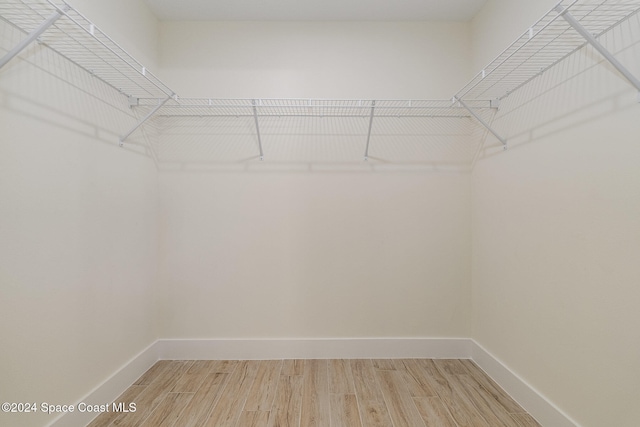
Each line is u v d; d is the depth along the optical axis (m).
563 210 1.49
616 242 1.23
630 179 1.18
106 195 1.77
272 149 2.39
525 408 1.73
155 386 1.97
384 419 1.65
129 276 2.00
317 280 2.40
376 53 2.40
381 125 2.41
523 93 1.80
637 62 1.15
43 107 1.35
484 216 2.21
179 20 2.37
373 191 2.40
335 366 2.25
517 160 1.84
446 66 2.41
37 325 1.32
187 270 2.37
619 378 1.22
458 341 2.39
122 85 1.92
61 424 1.43
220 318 2.38
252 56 2.38
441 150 2.41
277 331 2.38
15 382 1.22
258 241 2.38
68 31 1.48
